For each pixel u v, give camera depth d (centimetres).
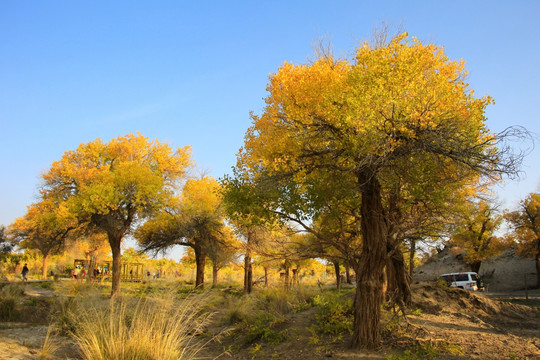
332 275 4941
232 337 1099
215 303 1464
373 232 820
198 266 3005
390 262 1246
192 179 2850
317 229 1225
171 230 2867
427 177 793
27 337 992
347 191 857
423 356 736
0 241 3919
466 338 854
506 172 675
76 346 899
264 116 918
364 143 688
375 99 689
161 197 2319
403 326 926
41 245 3023
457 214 1134
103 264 4150
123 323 762
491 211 3095
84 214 2222
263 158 854
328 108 747
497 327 1094
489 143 708
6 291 1540
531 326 1155
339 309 1076
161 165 2647
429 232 1135
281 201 914
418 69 771
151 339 671
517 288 3538
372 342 800
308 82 805
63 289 2033
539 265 3450
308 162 838
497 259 4281
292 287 1803
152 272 4416
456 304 1338
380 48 796
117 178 2241
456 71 893
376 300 811
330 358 782
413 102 695
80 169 2636
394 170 775
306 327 1030
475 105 783
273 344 959
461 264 4259
